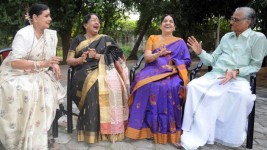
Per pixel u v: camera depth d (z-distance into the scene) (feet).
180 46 9.66
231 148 8.90
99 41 9.59
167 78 8.97
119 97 8.94
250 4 18.95
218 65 9.45
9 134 7.42
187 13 24.32
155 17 36.99
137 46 47.24
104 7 28.60
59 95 8.46
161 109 8.82
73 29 33.88
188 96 8.83
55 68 8.30
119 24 40.75
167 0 31.81
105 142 8.94
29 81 7.57
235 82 8.75
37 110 7.57
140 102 8.95
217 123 8.96
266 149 8.91
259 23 20.08
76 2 29.25
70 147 8.52
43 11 7.66
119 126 8.96
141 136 9.16
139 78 9.14
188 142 8.57
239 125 8.44
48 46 8.10
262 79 21.71
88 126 8.55
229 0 23.02
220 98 8.64
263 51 8.88
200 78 9.20
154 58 9.29
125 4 32.63
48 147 8.36
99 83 8.70
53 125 8.96
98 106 8.70
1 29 25.61
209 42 48.52
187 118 8.84
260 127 10.85
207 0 23.29
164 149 8.60
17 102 7.32
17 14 24.43
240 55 9.04
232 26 9.14
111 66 9.23
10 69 7.83
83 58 8.86
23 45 7.60
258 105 14.10
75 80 9.04
